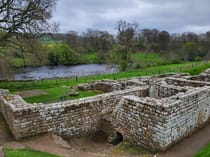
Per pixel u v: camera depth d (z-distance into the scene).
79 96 22.11
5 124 14.85
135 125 12.42
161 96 17.55
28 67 65.31
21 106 12.89
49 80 36.94
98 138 14.24
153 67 51.78
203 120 14.56
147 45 67.94
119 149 12.05
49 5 26.12
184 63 57.59
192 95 13.05
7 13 23.05
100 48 74.25
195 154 10.59
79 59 74.56
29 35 24.03
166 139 11.25
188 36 78.50
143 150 11.88
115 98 15.87
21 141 12.17
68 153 10.99
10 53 30.72
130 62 52.38
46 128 13.05
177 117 11.84
